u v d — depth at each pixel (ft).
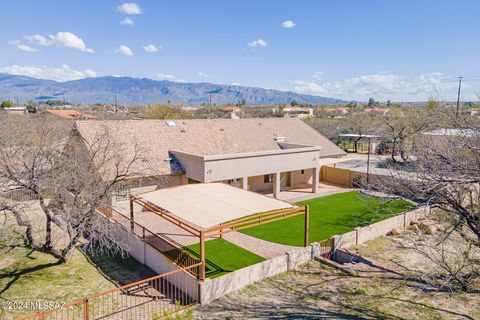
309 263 65.82
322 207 104.12
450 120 47.85
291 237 79.10
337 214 96.63
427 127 77.51
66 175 66.33
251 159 105.09
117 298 53.83
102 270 63.72
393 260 67.97
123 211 91.91
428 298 52.65
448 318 47.01
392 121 179.52
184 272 55.26
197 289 52.39
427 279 52.54
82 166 71.56
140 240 66.90
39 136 77.30
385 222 82.53
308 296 53.98
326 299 53.01
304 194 120.47
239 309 50.29
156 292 55.88
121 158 73.46
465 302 51.16
